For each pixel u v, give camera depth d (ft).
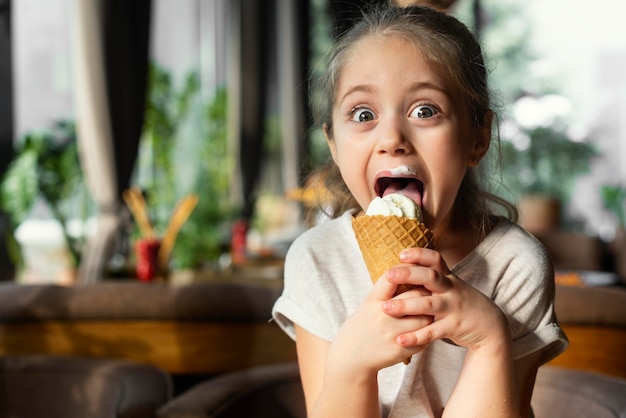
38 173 13.30
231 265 13.98
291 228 23.58
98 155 14.26
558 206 22.59
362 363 2.88
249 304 7.36
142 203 12.95
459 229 3.84
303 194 5.62
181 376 7.38
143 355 7.30
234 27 27.37
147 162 18.94
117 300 7.23
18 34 15.17
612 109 30.53
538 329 3.59
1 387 5.50
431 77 3.20
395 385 3.62
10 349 7.28
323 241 3.88
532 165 27.78
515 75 30.86
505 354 2.92
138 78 15.90
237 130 27.07
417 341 2.76
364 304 2.88
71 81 16.24
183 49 23.90
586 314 6.67
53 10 15.96
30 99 15.44
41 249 14.56
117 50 14.76
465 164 3.37
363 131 3.28
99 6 14.43
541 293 3.64
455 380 3.66
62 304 7.22
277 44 30.50
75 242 14.05
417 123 3.19
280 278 12.14
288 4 30.07
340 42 3.59
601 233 28.27
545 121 28.68
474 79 3.46
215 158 23.66
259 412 5.06
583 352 6.72
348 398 2.96
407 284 2.78
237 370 7.36
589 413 4.64
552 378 5.04
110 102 14.47
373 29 3.41
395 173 3.13
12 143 13.05
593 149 28.32
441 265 2.78
